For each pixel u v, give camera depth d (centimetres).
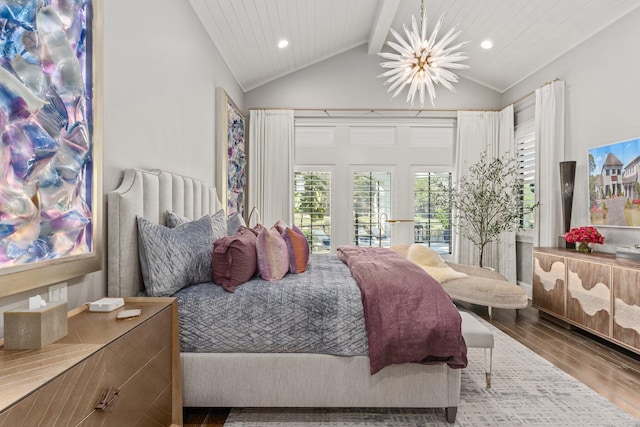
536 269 381
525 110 490
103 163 179
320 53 514
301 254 242
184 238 198
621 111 333
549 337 314
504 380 230
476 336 211
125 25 200
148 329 137
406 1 422
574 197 393
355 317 183
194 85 314
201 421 186
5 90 115
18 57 120
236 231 292
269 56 462
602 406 200
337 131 543
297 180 544
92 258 161
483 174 521
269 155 526
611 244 345
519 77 494
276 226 293
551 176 412
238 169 468
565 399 207
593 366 253
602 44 354
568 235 357
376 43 495
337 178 545
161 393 149
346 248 329
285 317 181
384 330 177
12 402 73
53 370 89
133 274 183
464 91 546
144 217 200
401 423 184
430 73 283
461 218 534
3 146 114
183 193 261
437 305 184
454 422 183
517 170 500
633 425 182
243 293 186
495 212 507
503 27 407
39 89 129
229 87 444
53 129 136
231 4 329
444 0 398
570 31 375
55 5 138
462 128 535
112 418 111
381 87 538
